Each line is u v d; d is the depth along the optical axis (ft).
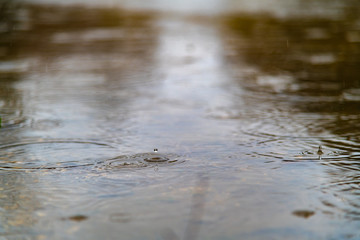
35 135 11.94
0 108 14.80
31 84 18.28
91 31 32.01
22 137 11.77
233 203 7.72
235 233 6.70
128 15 39.93
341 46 25.38
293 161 9.87
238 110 14.40
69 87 17.74
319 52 23.94
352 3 44.32
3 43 27.73
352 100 15.29
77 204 7.77
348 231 6.77
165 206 7.62
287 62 21.89
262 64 21.66
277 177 8.93
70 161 9.98
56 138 11.66
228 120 13.29
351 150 10.55
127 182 8.73
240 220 7.11
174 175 9.07
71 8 44.09
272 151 10.56
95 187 8.50
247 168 9.45
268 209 7.50
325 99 15.49
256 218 7.17
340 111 14.01
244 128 12.46
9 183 8.75
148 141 11.41
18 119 13.53
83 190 8.38
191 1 49.96
